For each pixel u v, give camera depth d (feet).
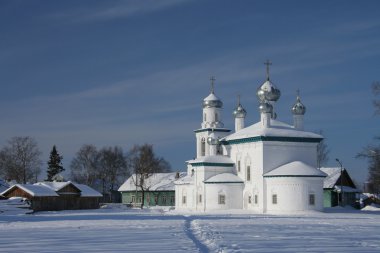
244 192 280.72
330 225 154.20
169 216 224.33
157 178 455.22
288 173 252.42
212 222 168.35
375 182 371.35
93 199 362.74
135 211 306.96
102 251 85.56
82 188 360.48
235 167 293.23
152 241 101.40
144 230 132.67
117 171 562.25
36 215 252.42
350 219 194.70
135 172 470.80
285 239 104.32
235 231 126.21
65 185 343.46
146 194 437.17
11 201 310.45
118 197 554.05
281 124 290.97
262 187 263.90
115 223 167.32
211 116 331.16
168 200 419.33
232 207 280.72
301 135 274.98
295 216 220.43
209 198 284.20
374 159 243.60
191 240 103.04
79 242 101.04
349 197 353.92
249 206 276.00
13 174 531.91
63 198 341.41
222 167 293.23
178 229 135.95
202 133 331.77
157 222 171.94
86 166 558.15
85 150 562.66
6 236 116.78
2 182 402.52
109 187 557.33
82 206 354.13
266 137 267.18
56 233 124.98
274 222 169.89
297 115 293.02
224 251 82.84
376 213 249.14
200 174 293.02
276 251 83.76
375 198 361.71
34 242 101.86
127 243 98.02
